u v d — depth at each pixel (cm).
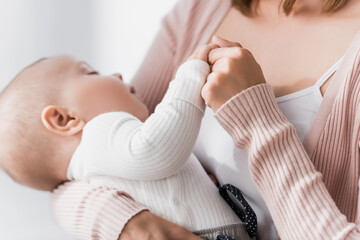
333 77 83
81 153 95
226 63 83
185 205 90
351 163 82
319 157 84
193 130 87
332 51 88
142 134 87
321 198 75
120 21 201
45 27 190
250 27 105
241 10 107
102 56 202
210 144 100
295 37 96
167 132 85
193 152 105
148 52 133
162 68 126
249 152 81
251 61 85
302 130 87
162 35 128
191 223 88
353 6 91
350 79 79
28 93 104
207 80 86
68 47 196
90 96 105
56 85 105
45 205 172
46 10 189
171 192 90
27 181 105
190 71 89
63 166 100
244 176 93
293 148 79
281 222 77
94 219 85
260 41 102
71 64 111
